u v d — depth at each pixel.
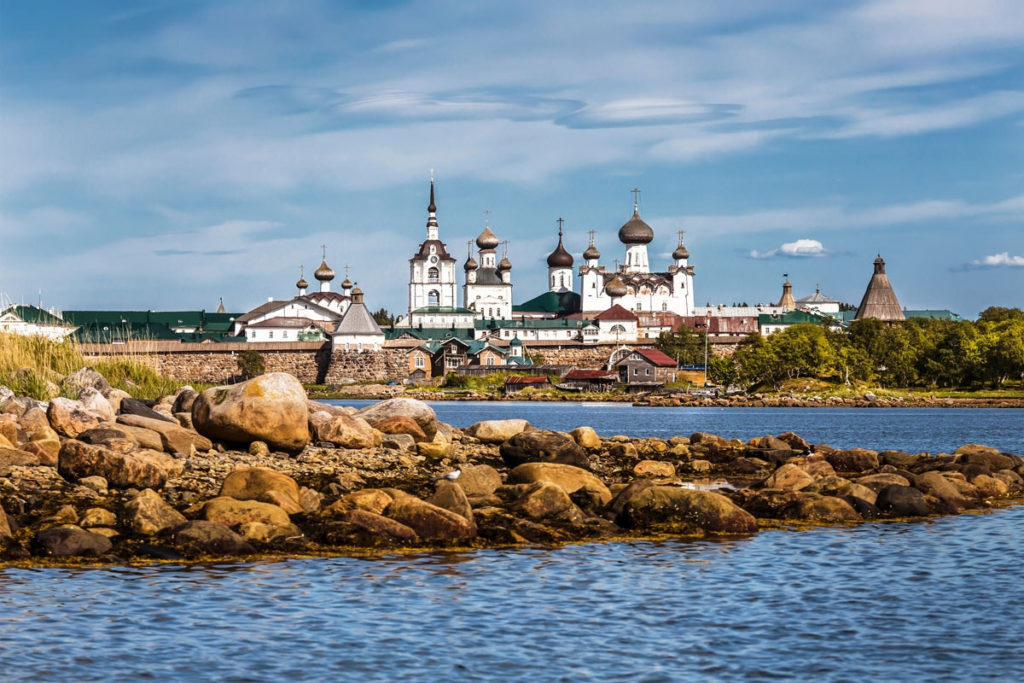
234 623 24.03
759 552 31.58
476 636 23.47
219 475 36.75
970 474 45.34
